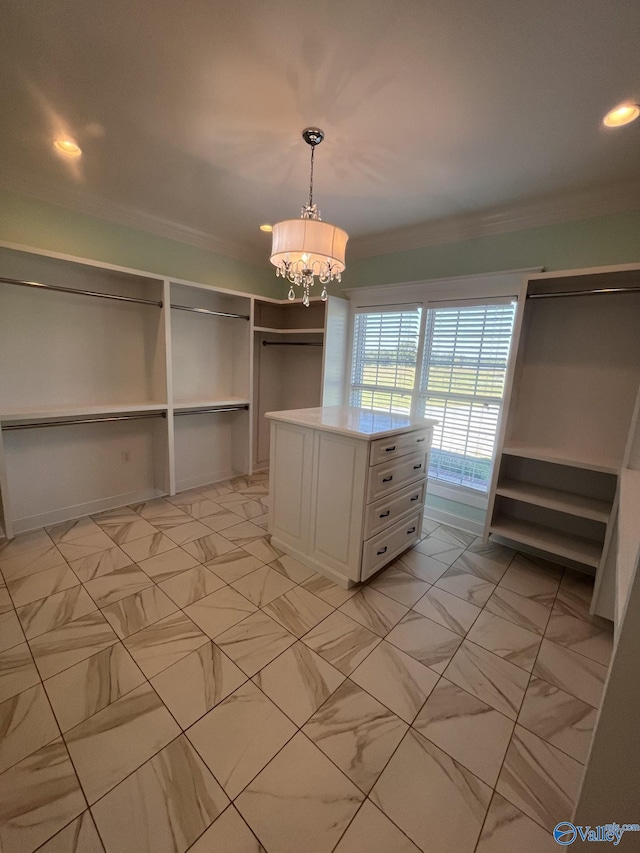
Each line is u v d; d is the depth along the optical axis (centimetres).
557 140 187
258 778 121
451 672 167
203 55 141
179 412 356
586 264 250
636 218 231
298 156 213
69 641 175
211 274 377
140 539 273
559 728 143
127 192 268
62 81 157
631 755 76
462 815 114
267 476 424
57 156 219
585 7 115
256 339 431
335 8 119
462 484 315
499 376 288
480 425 301
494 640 188
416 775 125
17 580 220
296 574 237
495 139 188
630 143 187
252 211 298
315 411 281
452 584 236
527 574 249
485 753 133
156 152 212
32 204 258
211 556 253
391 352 354
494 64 140
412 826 111
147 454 354
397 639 186
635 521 136
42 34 132
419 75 147
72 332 290
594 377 248
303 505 244
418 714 147
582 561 228
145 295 326
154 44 136
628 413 239
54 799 113
